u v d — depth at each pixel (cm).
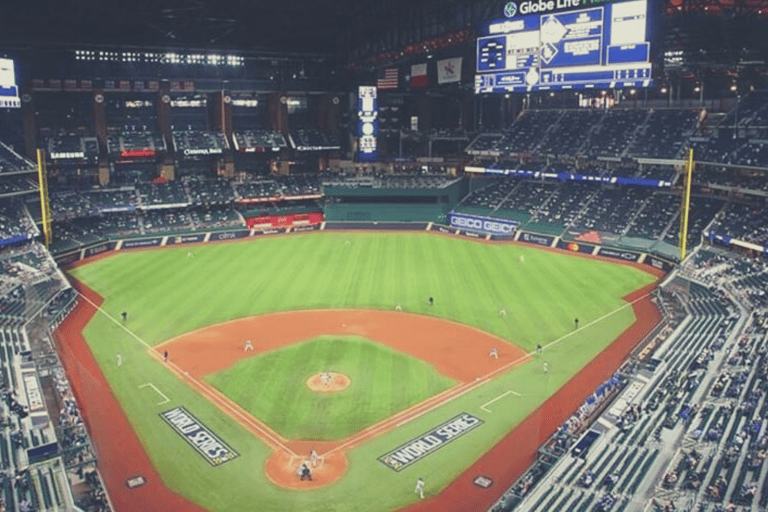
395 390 4159
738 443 3055
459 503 3016
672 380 3959
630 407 3659
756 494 2614
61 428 3491
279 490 3116
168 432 3656
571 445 3384
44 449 3222
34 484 2975
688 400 3647
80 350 4894
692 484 2780
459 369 4494
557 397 4053
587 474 2981
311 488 3130
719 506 2575
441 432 3644
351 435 3616
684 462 2975
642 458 3102
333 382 4275
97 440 3562
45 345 4803
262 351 4844
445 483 3172
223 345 4978
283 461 3366
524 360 4647
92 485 3084
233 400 4031
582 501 2784
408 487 3144
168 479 3206
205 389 4191
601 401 3897
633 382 4047
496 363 4600
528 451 3441
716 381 3800
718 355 4228
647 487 2842
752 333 4472
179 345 4984
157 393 4144
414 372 4441
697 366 4075
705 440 3170
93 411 3891
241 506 2994
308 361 4638
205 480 3200
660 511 2595
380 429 3678
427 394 4103
